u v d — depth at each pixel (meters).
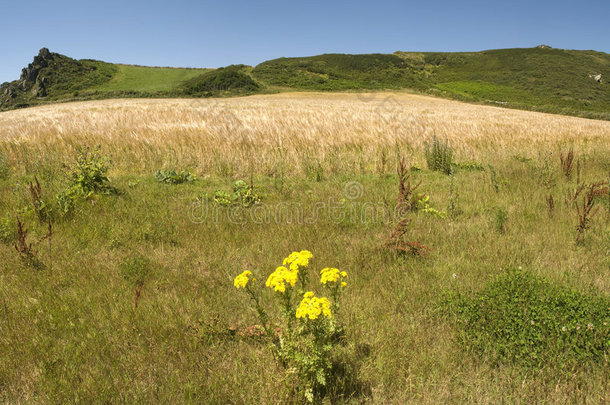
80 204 6.54
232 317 3.56
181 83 95.38
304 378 2.53
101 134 14.12
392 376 2.80
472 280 4.12
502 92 87.00
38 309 3.55
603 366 2.73
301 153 12.16
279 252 5.07
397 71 104.25
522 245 5.14
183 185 9.11
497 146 14.73
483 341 3.05
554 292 3.52
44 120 21.05
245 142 13.54
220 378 2.71
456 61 114.31
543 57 108.00
